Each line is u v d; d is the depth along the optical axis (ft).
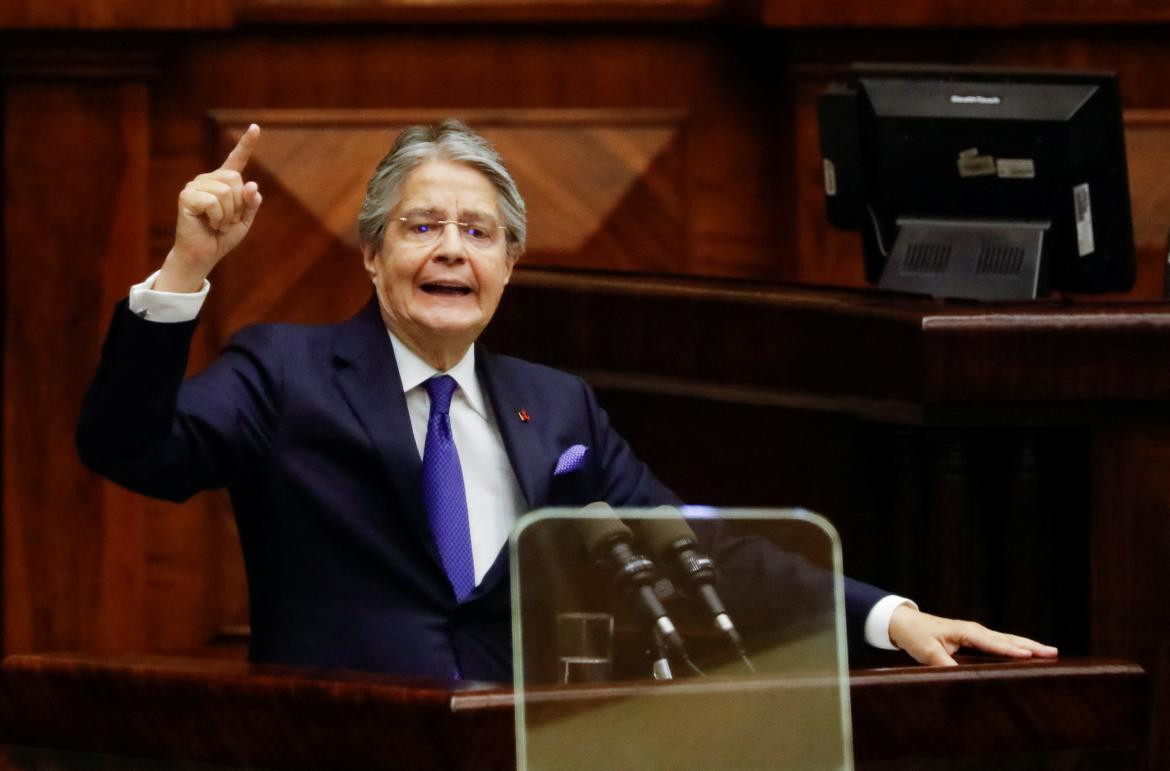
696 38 48.65
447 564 27.04
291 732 19.43
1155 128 48.85
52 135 46.44
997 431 30.99
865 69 37.52
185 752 20.06
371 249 28.96
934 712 20.40
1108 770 21.04
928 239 36.99
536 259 47.88
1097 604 30.35
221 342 46.70
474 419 28.78
